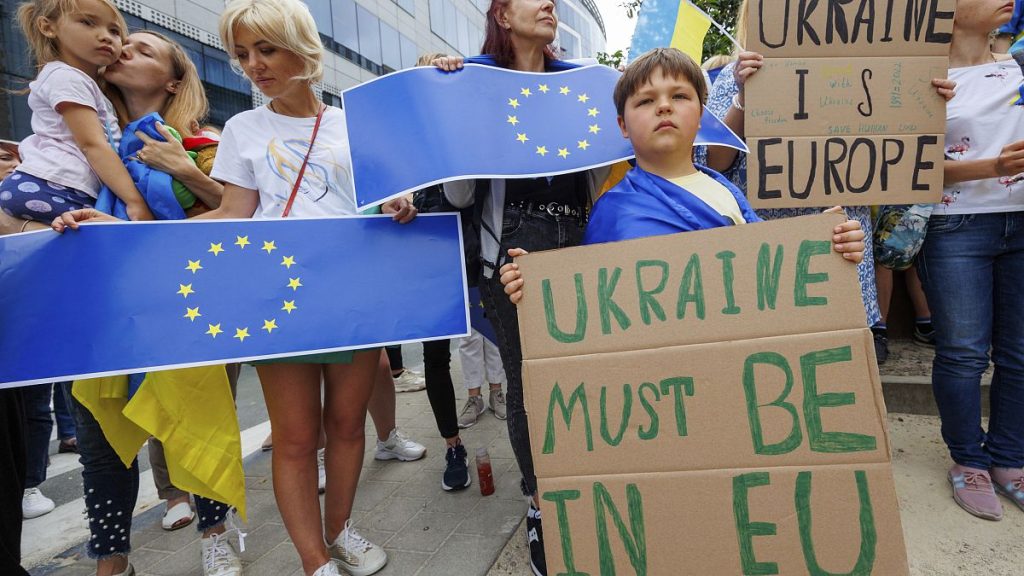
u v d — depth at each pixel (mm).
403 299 1685
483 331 2225
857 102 1871
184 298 1550
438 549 2051
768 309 1251
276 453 1766
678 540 1240
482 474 2441
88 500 1894
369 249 1681
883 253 2121
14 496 1472
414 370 5477
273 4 1589
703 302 1279
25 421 1594
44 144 1745
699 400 1253
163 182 1773
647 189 1546
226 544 2045
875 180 1883
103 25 1801
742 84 1939
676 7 2385
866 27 1851
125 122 2008
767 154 1875
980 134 1971
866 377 1193
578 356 1321
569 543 1291
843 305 1224
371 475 2789
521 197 1727
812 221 1257
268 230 1623
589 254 1345
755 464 1218
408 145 1559
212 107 11000
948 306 2033
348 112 1610
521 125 1646
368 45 16125
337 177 1773
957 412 2043
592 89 1769
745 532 1212
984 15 1909
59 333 1480
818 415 1203
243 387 5602
